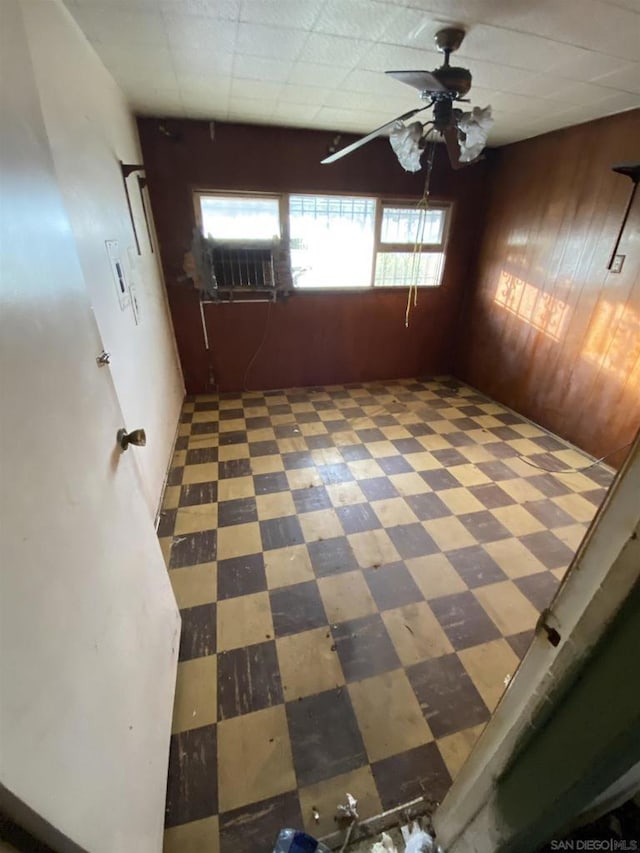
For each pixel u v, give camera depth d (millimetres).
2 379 555
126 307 1965
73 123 1483
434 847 909
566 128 2824
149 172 3033
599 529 428
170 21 1581
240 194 3256
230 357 3836
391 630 1568
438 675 1412
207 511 2236
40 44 1252
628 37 1619
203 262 3387
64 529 692
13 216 621
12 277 600
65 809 550
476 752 725
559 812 504
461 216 3803
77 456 792
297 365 4043
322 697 1334
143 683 998
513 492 2451
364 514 2230
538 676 524
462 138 1992
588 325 2818
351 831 1025
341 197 3459
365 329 4074
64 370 773
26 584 547
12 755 461
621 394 2627
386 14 1518
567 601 477
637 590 382
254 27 1627
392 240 3756
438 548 1991
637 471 381
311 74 2090
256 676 1393
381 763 1169
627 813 608
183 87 2283
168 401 2922
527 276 3332
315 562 1892
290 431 3186
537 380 3314
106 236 1737
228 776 1131
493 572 1854
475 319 4055
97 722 709
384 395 3973
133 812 811
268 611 1638
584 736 446
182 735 1221
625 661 394
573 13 1475
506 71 1987
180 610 1638
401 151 2197
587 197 2736
